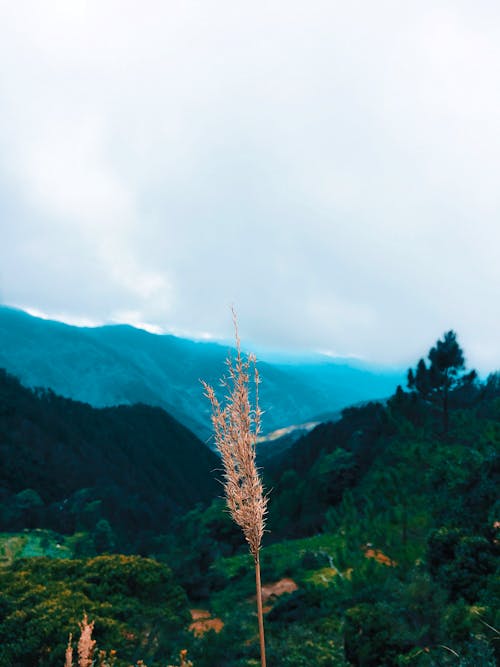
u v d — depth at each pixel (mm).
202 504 52844
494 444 27531
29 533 48344
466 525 17750
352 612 12922
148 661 14336
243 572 29266
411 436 39812
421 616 11906
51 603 15250
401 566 18578
